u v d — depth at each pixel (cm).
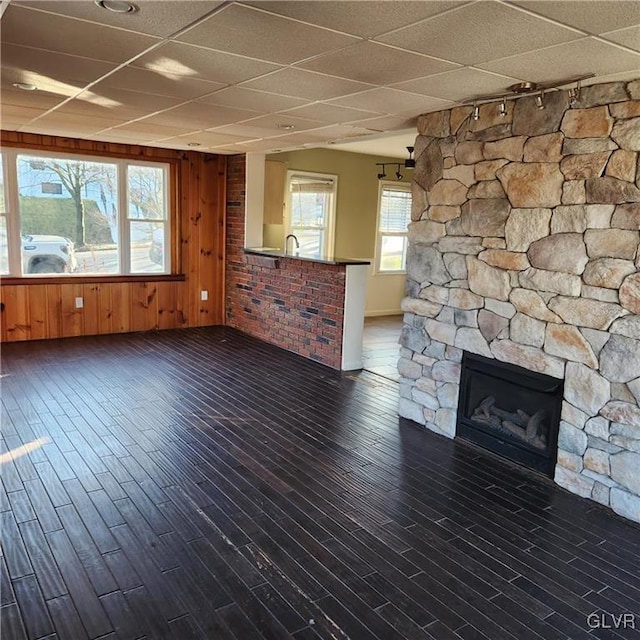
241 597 221
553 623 214
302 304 593
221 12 209
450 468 345
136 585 224
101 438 367
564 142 303
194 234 707
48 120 475
